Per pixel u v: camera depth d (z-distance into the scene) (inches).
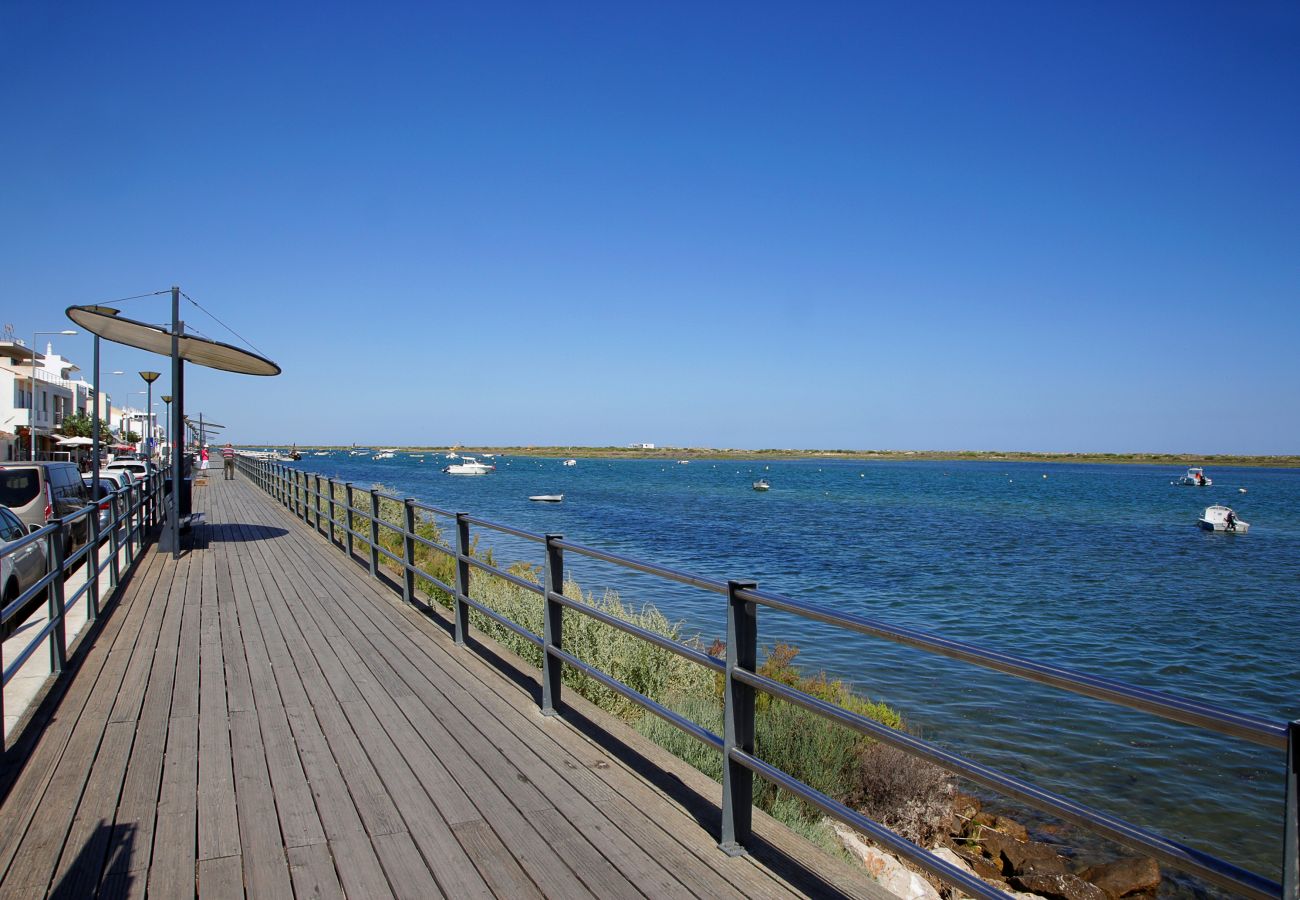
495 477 4532.5
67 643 285.4
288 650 277.4
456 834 142.7
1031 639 682.8
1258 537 1738.4
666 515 1897.1
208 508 888.9
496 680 241.4
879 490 3713.1
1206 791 348.5
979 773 94.5
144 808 153.2
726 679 136.8
